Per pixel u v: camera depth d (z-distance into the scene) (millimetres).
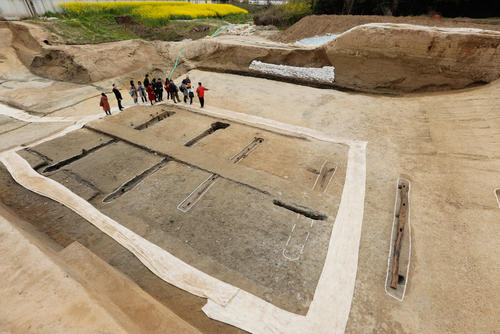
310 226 5539
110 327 2730
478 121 8195
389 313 4039
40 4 17953
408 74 11422
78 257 4328
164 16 23000
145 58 16109
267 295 4258
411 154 7711
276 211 5910
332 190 6508
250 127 9570
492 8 19125
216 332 3762
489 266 4531
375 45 11453
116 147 8414
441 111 9492
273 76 14227
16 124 10039
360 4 22531
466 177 6457
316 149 8195
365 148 8148
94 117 10352
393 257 4879
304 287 4406
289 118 10234
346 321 3934
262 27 23734
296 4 23766
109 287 3834
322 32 18094
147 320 3328
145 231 5391
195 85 13797
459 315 3963
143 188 6629
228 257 4902
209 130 9602
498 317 3865
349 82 12719
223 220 5688
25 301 2967
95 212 5840
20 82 13617
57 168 7547
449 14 20422
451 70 10609
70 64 13781
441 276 4516
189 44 16719
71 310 2885
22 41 15531
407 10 21250
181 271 4598
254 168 7344
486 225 5227
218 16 30734
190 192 6469
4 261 3479
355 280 4508
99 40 16125
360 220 5633
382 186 6594
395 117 9742
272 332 3771
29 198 6266
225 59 15516
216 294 4234
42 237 5012
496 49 9688
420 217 5652
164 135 9109
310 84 13414
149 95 11227
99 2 22094
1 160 7676
